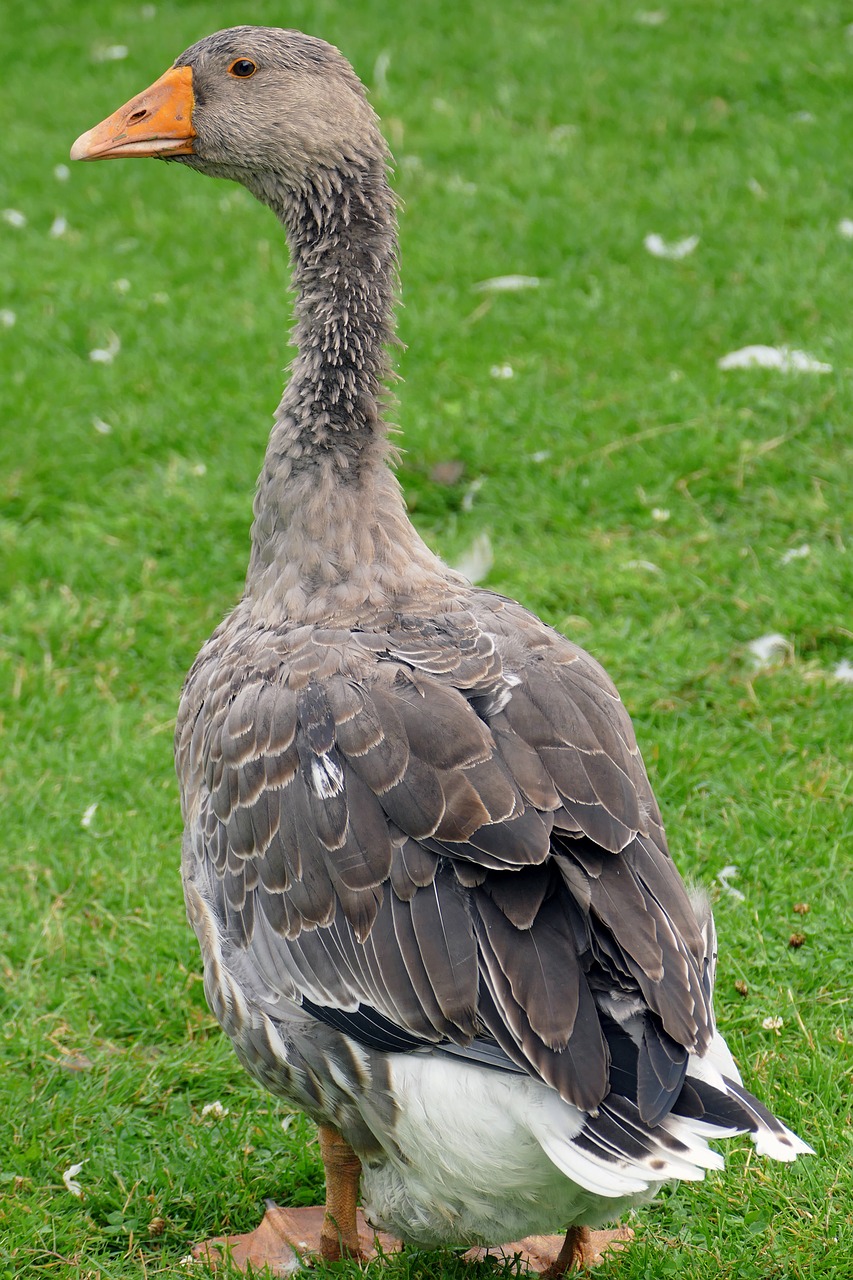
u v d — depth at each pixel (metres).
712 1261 7.15
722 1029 8.56
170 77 8.25
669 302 16.48
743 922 9.26
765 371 14.84
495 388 15.28
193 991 9.28
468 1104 6.07
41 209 20.41
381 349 7.88
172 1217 7.88
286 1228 7.57
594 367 15.58
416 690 6.75
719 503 13.53
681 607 12.37
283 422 7.84
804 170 19.12
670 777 10.50
